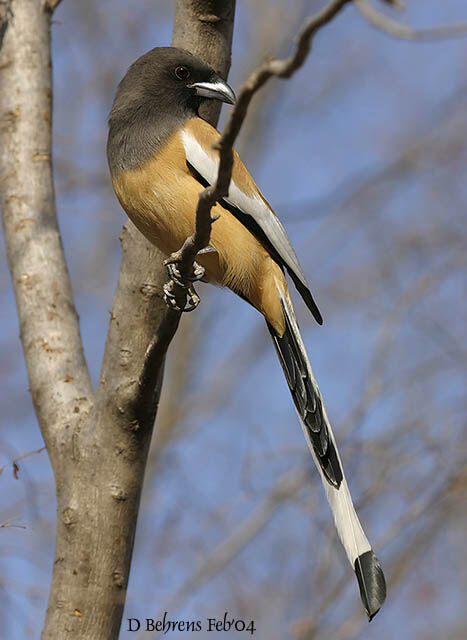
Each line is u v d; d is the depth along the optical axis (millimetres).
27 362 10320
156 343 8570
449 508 15391
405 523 14703
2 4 11938
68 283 10898
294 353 10180
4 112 11688
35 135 11570
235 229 10102
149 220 9859
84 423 9398
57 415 9648
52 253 10984
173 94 10531
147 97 10422
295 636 13875
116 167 10133
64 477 9273
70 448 9328
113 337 9484
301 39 5871
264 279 10273
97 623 8891
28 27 12055
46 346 10320
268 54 6508
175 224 9766
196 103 10820
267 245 10352
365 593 8773
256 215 10258
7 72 11844
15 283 10859
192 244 8086
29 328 10500
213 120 11164
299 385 10062
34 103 11719
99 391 9359
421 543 15297
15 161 11438
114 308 9625
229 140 6902
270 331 10414
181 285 8406
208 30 10852
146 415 9086
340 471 9477
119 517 9070
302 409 9930
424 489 14914
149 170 9836
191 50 10820
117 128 10352
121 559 9055
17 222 11148
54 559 9172
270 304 10297
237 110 6645
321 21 5734
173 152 9844
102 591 8930
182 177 9781
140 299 9547
